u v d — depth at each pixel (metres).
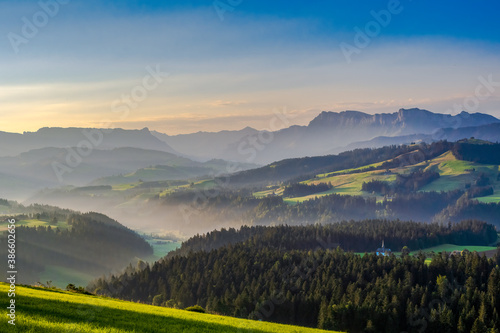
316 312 128.12
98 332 33.38
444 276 134.38
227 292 144.38
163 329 38.69
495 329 104.25
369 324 111.50
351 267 152.50
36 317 35.12
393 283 132.25
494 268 134.50
